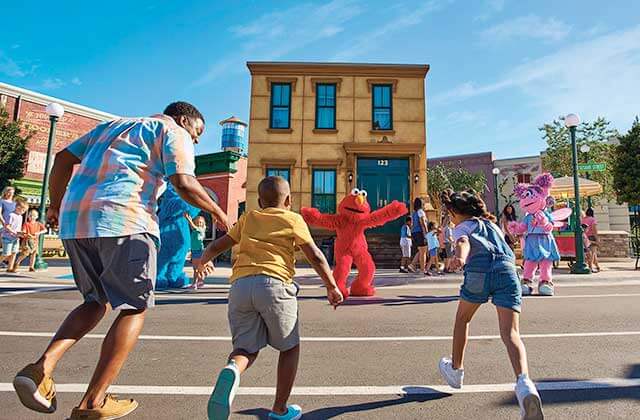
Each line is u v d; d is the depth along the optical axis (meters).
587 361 3.89
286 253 2.68
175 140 2.64
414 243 11.30
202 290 9.01
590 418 2.67
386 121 16.91
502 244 3.16
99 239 2.41
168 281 9.17
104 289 2.45
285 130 16.66
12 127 19.44
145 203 2.57
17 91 21.11
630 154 20.42
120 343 2.41
